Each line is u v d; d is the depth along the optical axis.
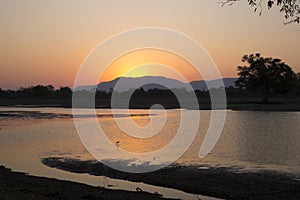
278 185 19.09
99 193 18.02
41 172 23.73
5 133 46.59
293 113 79.00
